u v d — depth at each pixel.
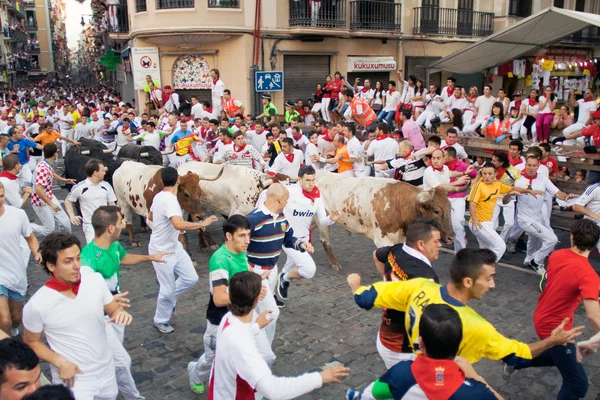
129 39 22.14
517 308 6.40
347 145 10.03
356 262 8.11
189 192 7.18
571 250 4.11
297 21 19.02
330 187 7.53
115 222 4.38
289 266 6.28
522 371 5.02
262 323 3.67
